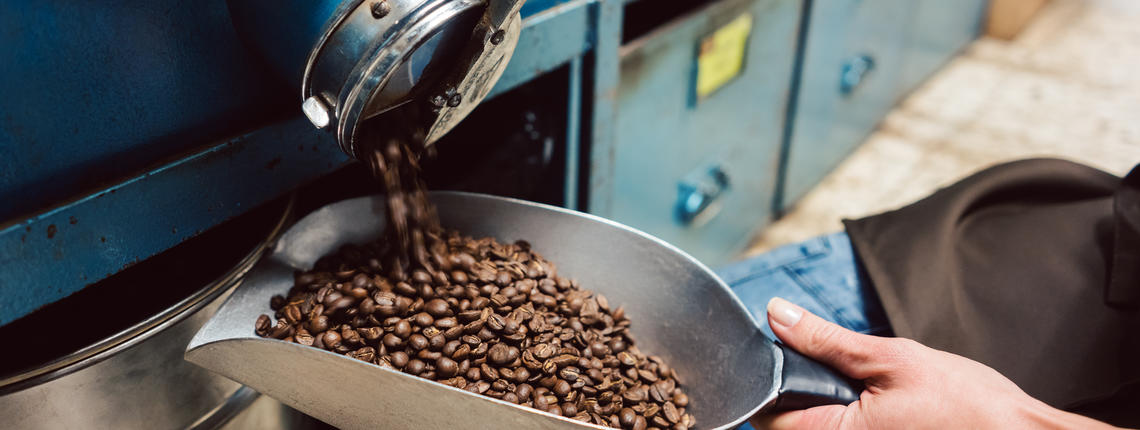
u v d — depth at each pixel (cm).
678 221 85
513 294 44
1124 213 47
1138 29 172
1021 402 37
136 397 38
